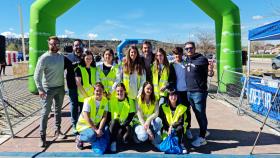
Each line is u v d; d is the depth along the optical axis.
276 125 7.10
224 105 9.63
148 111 5.47
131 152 5.21
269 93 7.53
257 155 5.08
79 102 5.65
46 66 5.31
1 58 10.58
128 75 5.54
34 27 10.50
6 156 5.01
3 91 11.16
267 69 26.91
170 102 5.44
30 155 5.05
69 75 5.70
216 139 5.98
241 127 6.89
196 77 5.46
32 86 10.92
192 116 8.03
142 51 5.91
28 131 6.57
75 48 5.89
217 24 11.55
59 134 5.97
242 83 9.83
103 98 5.27
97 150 5.12
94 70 5.69
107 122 5.36
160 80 5.66
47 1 10.29
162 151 5.23
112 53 5.77
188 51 5.51
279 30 7.59
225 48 11.07
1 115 8.38
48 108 5.46
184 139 5.93
